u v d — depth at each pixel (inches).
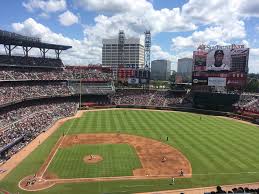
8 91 4040.4
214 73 4886.8
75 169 2146.9
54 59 5629.9
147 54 7135.8
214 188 1852.9
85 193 1768.0
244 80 4655.5
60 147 2696.9
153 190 1820.9
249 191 1664.6
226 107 4830.2
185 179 1990.7
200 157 2445.9
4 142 2581.2
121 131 3380.9
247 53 4571.9
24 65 4889.3
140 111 4987.7
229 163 2303.2
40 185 1870.1
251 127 3740.2
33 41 4771.2
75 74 5713.6
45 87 4923.7
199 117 4461.1
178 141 2947.8
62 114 4330.7
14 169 2129.7
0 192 1758.1
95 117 4308.6
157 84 7519.7
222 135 3230.8
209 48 4904.0
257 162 2331.4
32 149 2625.5
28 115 3772.1
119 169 2158.0
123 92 5989.2
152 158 2413.9
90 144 2812.5
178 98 5629.9
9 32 4256.9
